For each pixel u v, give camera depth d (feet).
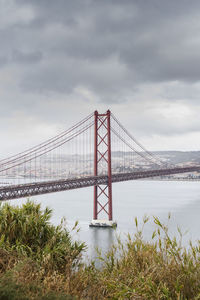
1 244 31.86
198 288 25.00
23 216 36.86
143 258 28.12
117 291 26.18
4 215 36.01
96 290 26.73
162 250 27.99
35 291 22.63
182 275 25.52
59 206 466.29
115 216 368.48
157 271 26.68
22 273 25.11
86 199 596.29
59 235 36.94
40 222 36.86
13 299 20.85
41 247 35.24
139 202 533.14
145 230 260.62
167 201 549.13
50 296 22.22
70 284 26.32
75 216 360.07
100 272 29.89
